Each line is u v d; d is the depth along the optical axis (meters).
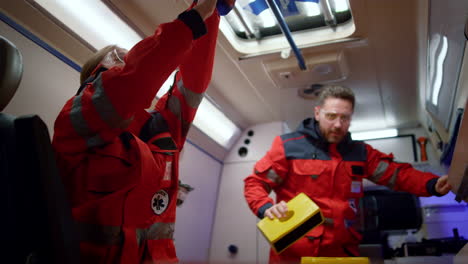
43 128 0.78
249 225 3.66
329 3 2.40
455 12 1.69
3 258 0.71
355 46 2.66
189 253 3.34
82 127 0.93
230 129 3.92
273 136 3.95
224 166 4.06
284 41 2.74
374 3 2.22
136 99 0.93
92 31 2.21
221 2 1.19
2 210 0.73
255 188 2.19
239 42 2.81
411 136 3.95
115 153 1.05
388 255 3.01
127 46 2.44
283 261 1.93
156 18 2.39
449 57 2.07
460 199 1.73
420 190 1.97
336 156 2.20
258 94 3.45
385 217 2.83
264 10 2.45
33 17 1.93
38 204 0.73
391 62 2.84
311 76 2.99
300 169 2.18
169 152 1.21
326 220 1.98
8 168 0.75
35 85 1.97
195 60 1.27
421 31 2.33
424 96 3.06
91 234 0.97
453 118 2.54
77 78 2.26
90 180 1.02
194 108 1.37
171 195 1.22
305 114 3.79
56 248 0.72
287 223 1.67
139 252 1.07
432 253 2.44
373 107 3.61
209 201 3.76
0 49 0.86
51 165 0.77
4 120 0.79
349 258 1.27
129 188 1.03
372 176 2.21
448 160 3.04
